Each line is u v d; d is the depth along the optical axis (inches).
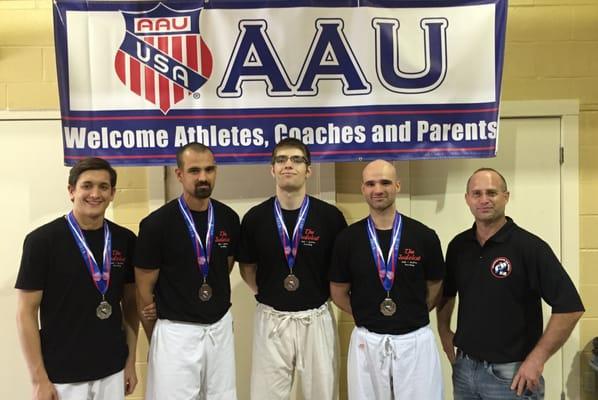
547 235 120.6
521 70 119.0
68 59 105.1
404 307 89.4
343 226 98.7
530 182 120.2
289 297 93.8
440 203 120.1
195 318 90.2
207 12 106.5
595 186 120.1
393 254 90.1
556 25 118.8
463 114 107.3
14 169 117.3
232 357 94.6
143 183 117.3
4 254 117.6
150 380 90.7
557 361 121.2
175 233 90.7
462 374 89.9
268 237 95.2
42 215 117.9
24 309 81.4
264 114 107.6
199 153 90.1
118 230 90.7
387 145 108.0
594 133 119.8
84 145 106.2
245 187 118.2
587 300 120.6
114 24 105.9
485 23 106.2
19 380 118.1
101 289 85.3
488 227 88.7
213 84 107.2
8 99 116.6
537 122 119.9
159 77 106.6
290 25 106.7
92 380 83.9
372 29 106.8
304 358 93.6
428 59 107.1
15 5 116.2
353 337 93.0
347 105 107.7
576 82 119.2
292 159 94.1
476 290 87.9
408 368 88.3
